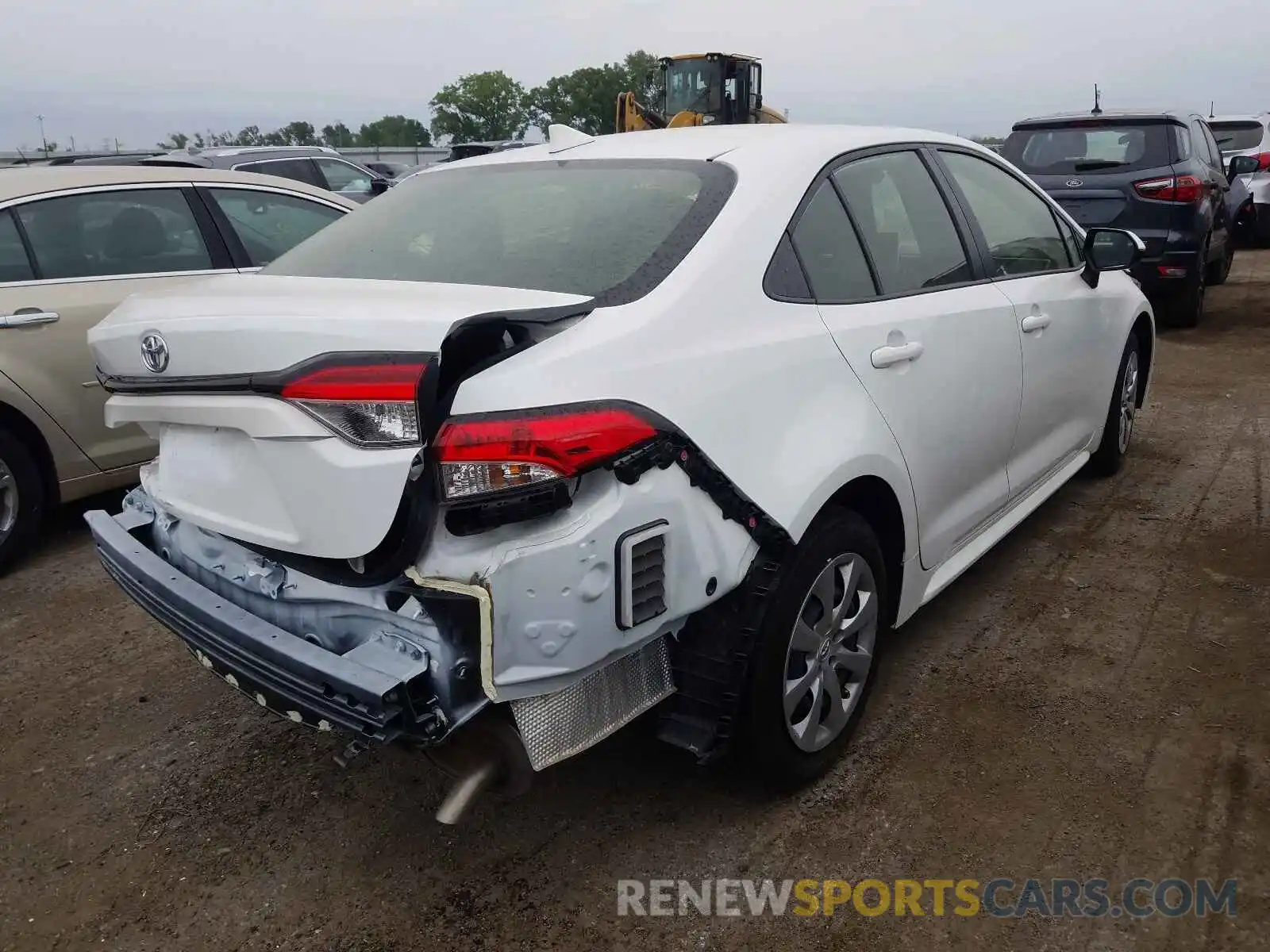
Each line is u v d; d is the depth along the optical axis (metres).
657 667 2.32
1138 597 3.79
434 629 1.99
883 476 2.72
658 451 2.07
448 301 2.07
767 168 2.68
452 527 1.95
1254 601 3.73
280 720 3.22
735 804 2.71
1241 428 5.91
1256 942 2.19
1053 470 4.20
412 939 2.30
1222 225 9.71
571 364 2.02
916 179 3.27
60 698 3.38
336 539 2.00
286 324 1.98
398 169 22.00
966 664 3.37
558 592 1.97
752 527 2.29
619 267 2.35
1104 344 4.45
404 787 2.85
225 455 2.23
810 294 2.63
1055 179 8.36
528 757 2.05
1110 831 2.54
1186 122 8.41
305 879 2.50
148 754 3.05
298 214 5.63
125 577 2.63
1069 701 3.12
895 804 2.68
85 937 2.34
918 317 2.96
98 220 4.73
